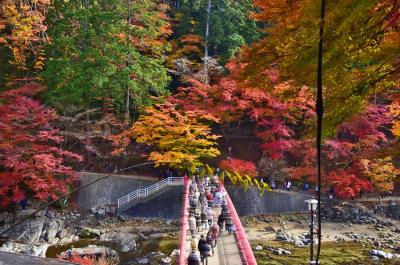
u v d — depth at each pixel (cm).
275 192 3403
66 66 3084
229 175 385
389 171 3244
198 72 3894
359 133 3219
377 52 563
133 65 3175
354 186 3312
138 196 3084
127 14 3466
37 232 2530
